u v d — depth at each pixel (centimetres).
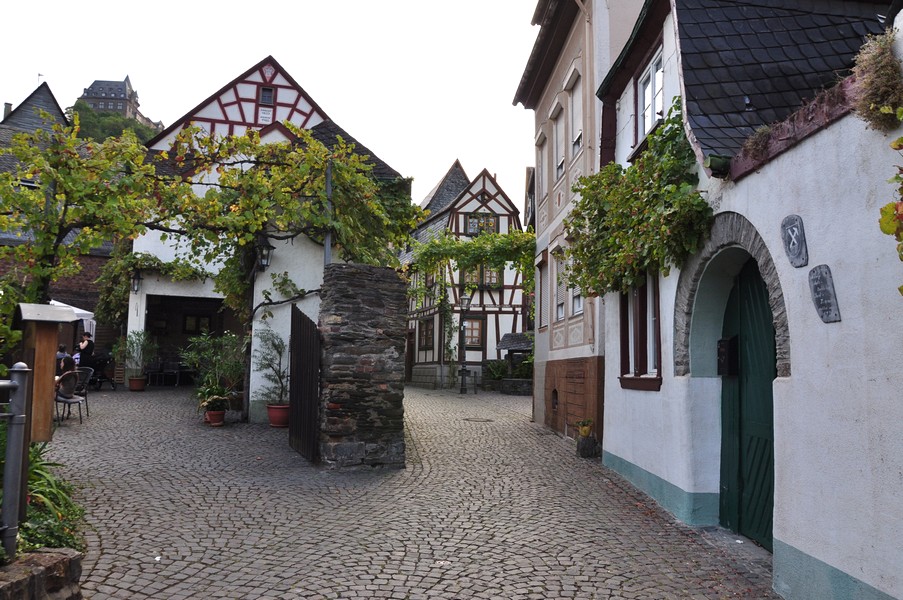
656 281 793
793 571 449
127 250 1903
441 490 779
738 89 604
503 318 3011
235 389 1295
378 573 494
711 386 665
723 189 574
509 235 1938
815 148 427
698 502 654
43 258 716
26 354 429
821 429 419
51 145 731
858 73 370
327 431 881
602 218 857
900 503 345
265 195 1019
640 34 845
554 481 844
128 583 453
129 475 788
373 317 916
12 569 342
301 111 2236
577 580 491
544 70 1420
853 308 387
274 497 714
